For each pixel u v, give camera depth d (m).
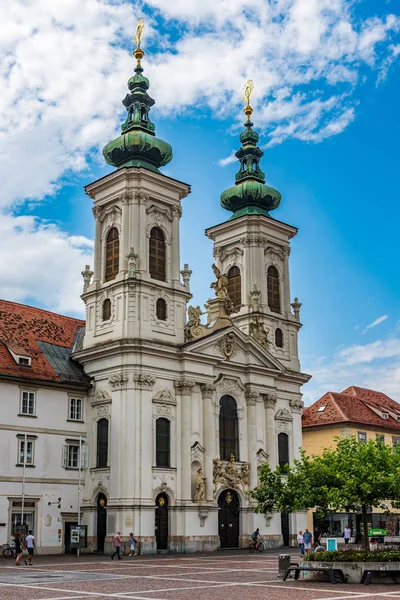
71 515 63.09
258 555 60.22
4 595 29.77
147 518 61.59
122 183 69.12
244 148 85.50
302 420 95.44
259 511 47.09
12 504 59.22
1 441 59.50
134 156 71.12
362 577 35.88
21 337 67.06
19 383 61.69
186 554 61.81
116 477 62.16
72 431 64.75
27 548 49.41
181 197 72.44
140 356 64.50
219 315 73.44
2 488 58.81
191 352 67.56
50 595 29.86
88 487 64.56
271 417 74.75
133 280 65.88
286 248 83.56
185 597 29.42
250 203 83.06
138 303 66.00
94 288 68.69
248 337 74.06
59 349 69.06
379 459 41.66
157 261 69.12
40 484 61.44
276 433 75.94
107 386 65.25
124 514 61.12
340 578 36.66
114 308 66.88
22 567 46.44
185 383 66.69
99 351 65.69
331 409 94.56
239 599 28.72
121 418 63.22
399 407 107.88
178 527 64.06
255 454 72.06
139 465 62.28
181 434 66.06
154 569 44.75
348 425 91.38
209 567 46.50
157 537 62.97
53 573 41.41
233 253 81.94
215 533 66.56
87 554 61.28
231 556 58.84
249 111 87.50
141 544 60.66
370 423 93.81
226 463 69.44
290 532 74.44
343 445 44.00
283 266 83.06
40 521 60.91
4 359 62.34
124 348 64.12
